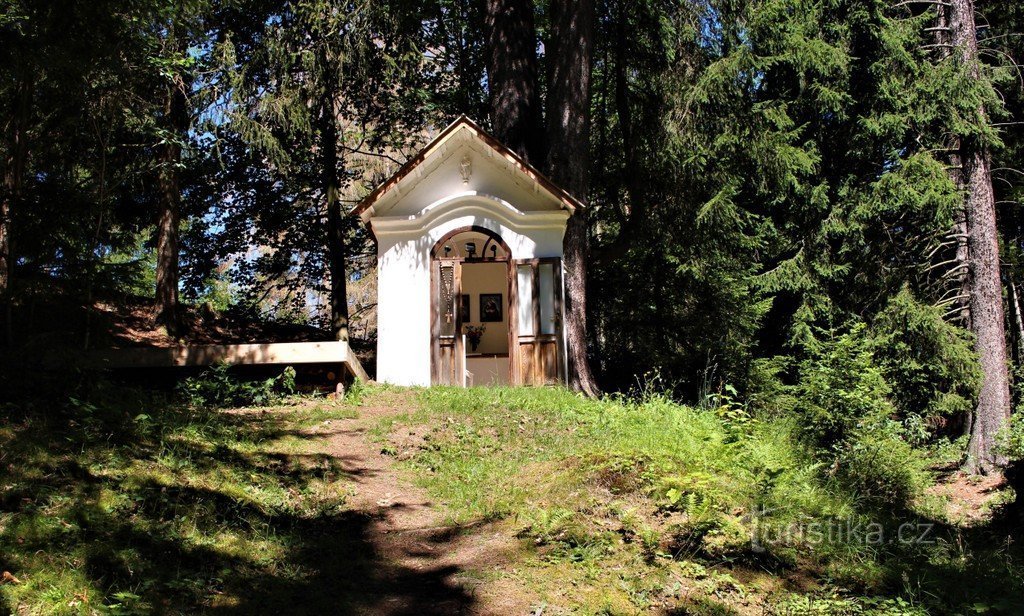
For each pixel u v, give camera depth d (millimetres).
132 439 8797
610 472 9047
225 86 18266
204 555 6883
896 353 18609
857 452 11430
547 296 16328
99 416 9125
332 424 11617
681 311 20969
